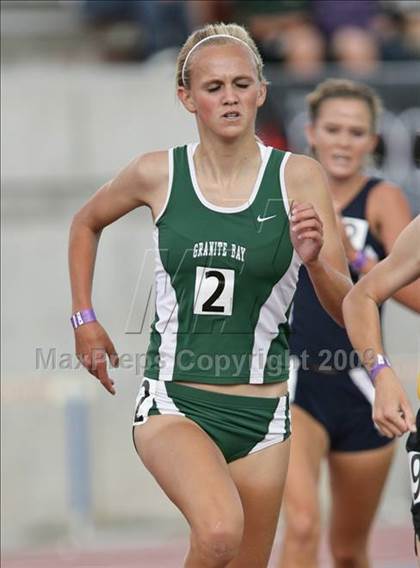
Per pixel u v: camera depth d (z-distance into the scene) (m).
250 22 34.75
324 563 26.44
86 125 33.94
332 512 21.36
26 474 30.36
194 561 14.43
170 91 34.06
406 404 14.20
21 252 32.28
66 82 33.94
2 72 36.41
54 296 32.31
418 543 14.74
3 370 32.03
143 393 15.91
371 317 14.65
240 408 15.60
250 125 15.52
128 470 30.44
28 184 33.75
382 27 35.34
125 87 34.03
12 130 33.78
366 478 20.86
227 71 15.32
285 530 19.23
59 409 30.30
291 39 34.09
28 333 32.19
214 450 15.07
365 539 21.48
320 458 20.41
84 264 16.62
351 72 32.25
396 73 32.12
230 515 14.17
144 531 30.28
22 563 27.28
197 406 15.56
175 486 14.66
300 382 20.45
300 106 31.70
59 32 39.81
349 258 20.30
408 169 31.28
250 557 16.14
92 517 30.19
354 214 20.94
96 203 16.44
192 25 35.94
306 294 20.36
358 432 20.61
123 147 34.06
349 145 20.92
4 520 30.31
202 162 15.66
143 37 36.84
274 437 15.88
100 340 16.56
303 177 15.59
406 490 30.97
